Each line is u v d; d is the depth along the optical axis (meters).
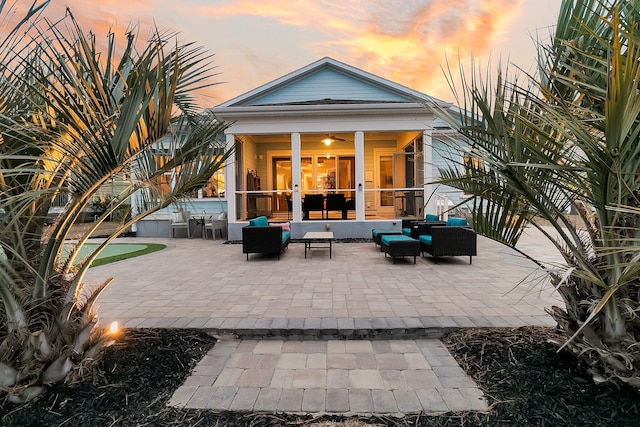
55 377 2.02
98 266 6.00
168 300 3.87
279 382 2.21
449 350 2.68
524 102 1.84
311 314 3.30
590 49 1.92
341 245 8.07
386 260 6.23
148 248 8.40
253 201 10.98
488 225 2.16
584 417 1.72
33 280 2.03
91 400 1.95
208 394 2.06
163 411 1.88
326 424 1.78
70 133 1.67
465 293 4.02
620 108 1.35
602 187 1.63
